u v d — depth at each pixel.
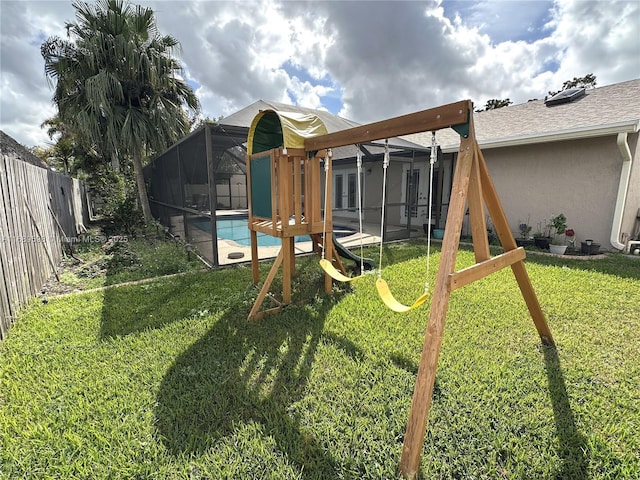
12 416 1.94
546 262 5.70
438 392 2.16
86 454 1.70
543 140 6.77
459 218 1.83
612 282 4.40
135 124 8.41
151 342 2.83
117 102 8.49
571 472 1.61
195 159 6.30
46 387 2.21
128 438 1.80
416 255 6.43
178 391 2.17
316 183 3.72
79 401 2.05
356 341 2.85
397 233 9.62
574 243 6.93
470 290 4.08
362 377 2.33
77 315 3.40
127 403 2.05
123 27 7.96
